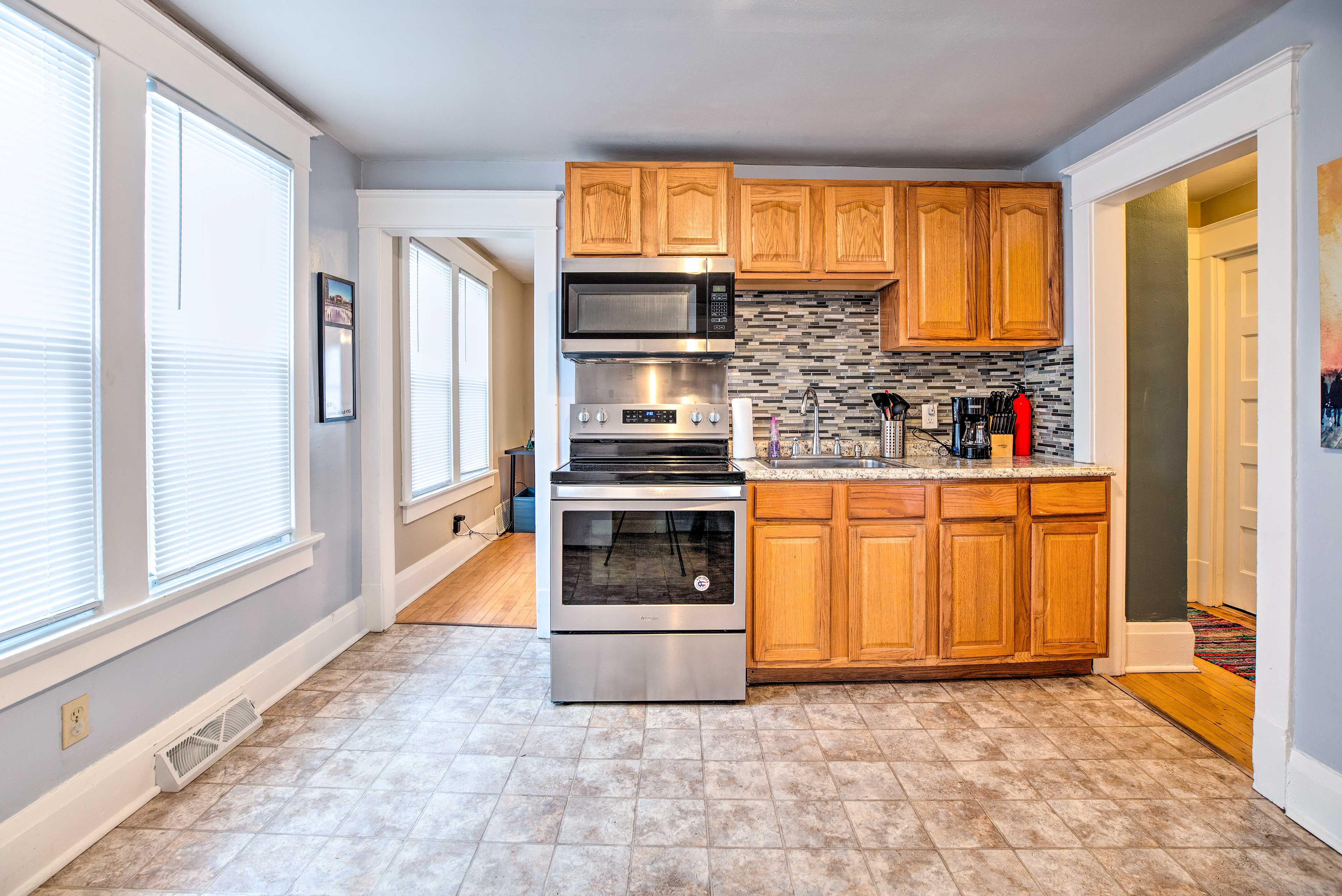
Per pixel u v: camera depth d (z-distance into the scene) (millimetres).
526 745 2133
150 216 1835
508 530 5695
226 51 2119
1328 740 1707
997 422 3133
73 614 1573
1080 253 2750
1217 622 3326
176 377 1940
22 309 1459
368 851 1615
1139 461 2709
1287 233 1817
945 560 2570
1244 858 1609
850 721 2303
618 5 1860
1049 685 2598
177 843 1634
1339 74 1696
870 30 1992
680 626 2453
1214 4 1861
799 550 2547
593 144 2883
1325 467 1730
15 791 1459
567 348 2727
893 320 2975
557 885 1507
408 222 3094
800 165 3131
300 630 2621
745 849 1632
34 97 1473
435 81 2318
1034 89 2383
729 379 3176
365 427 3146
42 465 1509
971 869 1562
